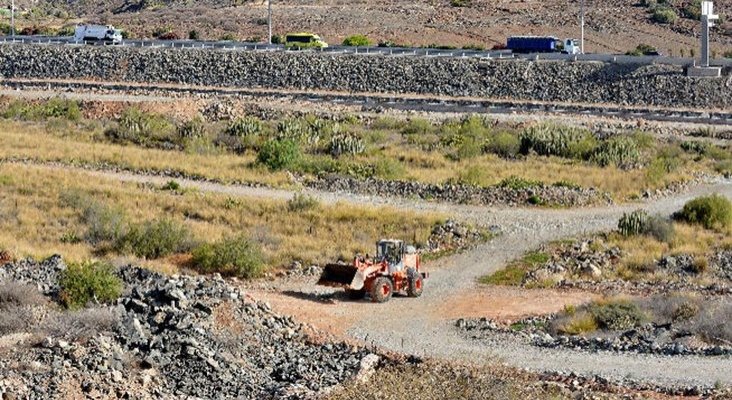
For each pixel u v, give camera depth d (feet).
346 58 584.81
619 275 266.57
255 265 251.80
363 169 378.32
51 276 212.64
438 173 382.01
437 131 472.03
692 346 191.21
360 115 508.12
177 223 285.84
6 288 192.54
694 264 272.31
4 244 263.08
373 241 285.23
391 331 204.64
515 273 262.06
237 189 354.54
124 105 513.45
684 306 217.36
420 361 177.27
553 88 555.28
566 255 279.08
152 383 160.35
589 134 446.60
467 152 419.74
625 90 549.13
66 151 404.98
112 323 176.45
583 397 158.51
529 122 488.85
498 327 209.15
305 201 317.83
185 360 169.07
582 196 344.49
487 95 559.79
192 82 591.37
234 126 453.58
